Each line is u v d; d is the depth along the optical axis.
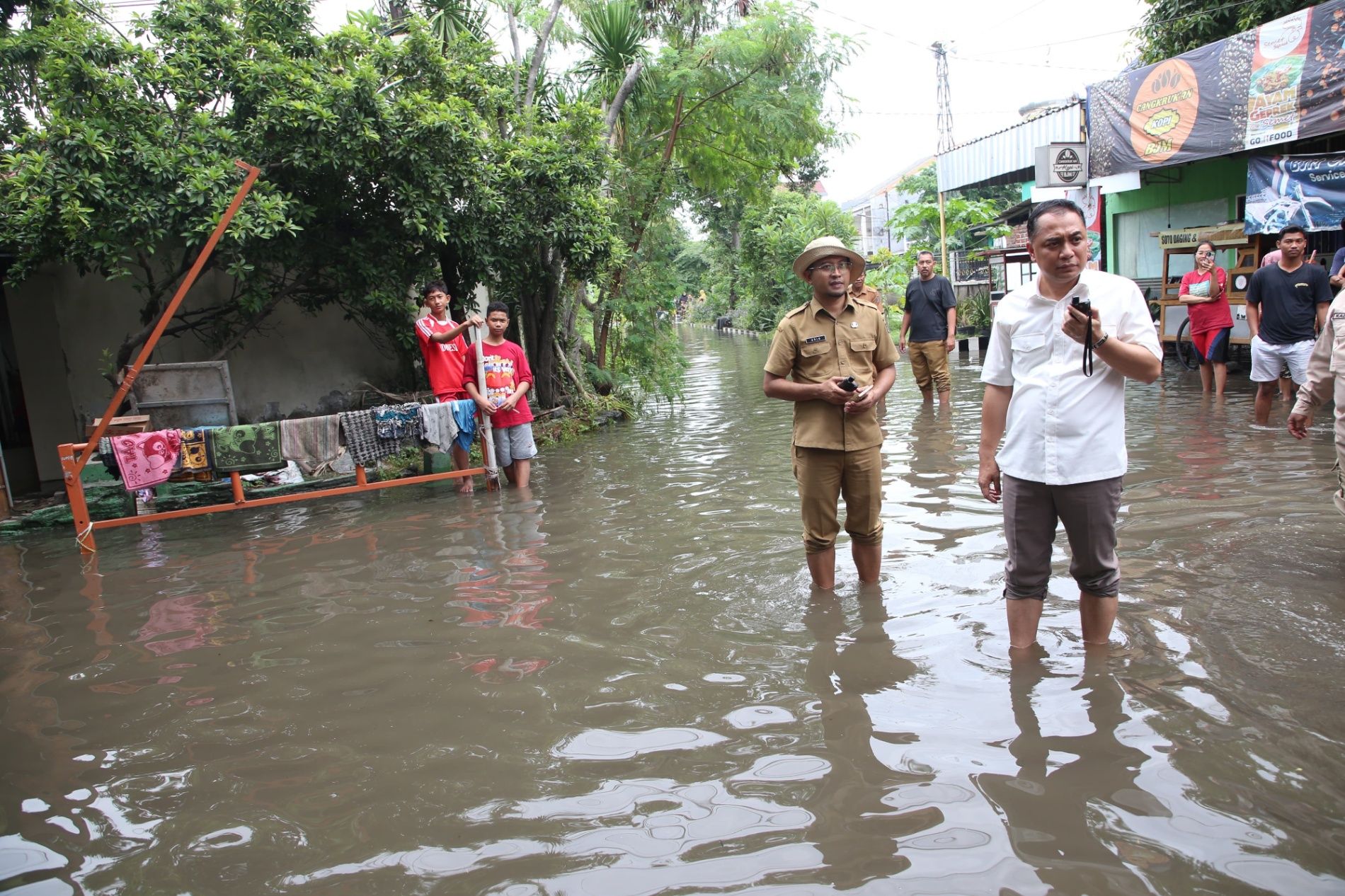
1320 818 2.40
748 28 13.85
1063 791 2.62
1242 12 12.33
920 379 10.59
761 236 31.36
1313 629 3.53
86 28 7.85
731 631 4.06
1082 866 2.29
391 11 11.07
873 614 4.15
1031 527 3.50
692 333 44.06
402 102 8.36
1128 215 15.93
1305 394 4.48
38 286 9.56
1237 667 3.28
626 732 3.19
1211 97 11.50
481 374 7.62
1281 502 5.26
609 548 5.59
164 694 3.80
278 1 8.84
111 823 2.82
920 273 10.36
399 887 2.39
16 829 2.81
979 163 17.80
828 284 4.22
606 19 12.56
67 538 7.10
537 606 4.60
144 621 4.81
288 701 3.65
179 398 7.88
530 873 2.41
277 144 8.15
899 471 7.14
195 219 7.59
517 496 7.54
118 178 7.41
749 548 5.34
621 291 13.34
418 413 7.55
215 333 9.79
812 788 2.74
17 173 7.39
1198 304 9.45
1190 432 7.62
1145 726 2.93
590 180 10.27
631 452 9.58
